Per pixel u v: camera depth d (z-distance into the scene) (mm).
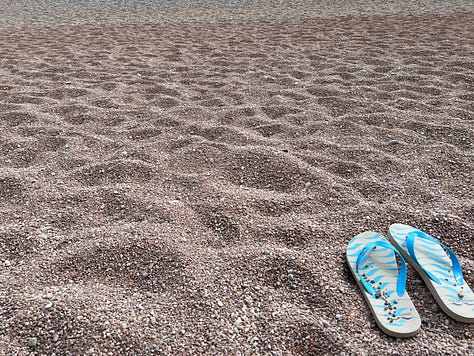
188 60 5281
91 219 2051
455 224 1931
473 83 3932
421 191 2207
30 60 5305
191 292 1614
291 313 1526
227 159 2592
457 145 2734
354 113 3357
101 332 1438
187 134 3027
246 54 5484
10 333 1438
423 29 6508
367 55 5148
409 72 4363
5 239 1901
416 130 2996
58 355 1379
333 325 1488
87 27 8078
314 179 2344
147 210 2090
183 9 10344
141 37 6902
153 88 4125
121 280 1695
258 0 11453
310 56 5215
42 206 2146
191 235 1928
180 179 2387
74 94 3945
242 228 1961
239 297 1595
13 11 10836
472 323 1492
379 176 2396
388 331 1444
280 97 3789
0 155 2709
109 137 3010
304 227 1950
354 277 1675
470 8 8469
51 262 1765
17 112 3373
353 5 9906
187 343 1418
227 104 3699
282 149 2748
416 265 1715
